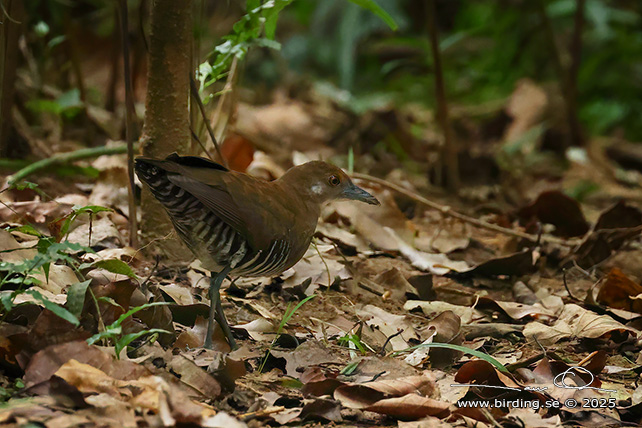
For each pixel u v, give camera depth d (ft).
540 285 35.70
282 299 31.17
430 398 22.77
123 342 21.79
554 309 33.01
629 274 38.06
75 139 46.03
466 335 29.68
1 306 23.56
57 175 39.73
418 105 76.48
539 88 69.67
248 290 31.45
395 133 57.11
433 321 27.78
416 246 39.55
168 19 30.32
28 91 47.01
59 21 51.08
